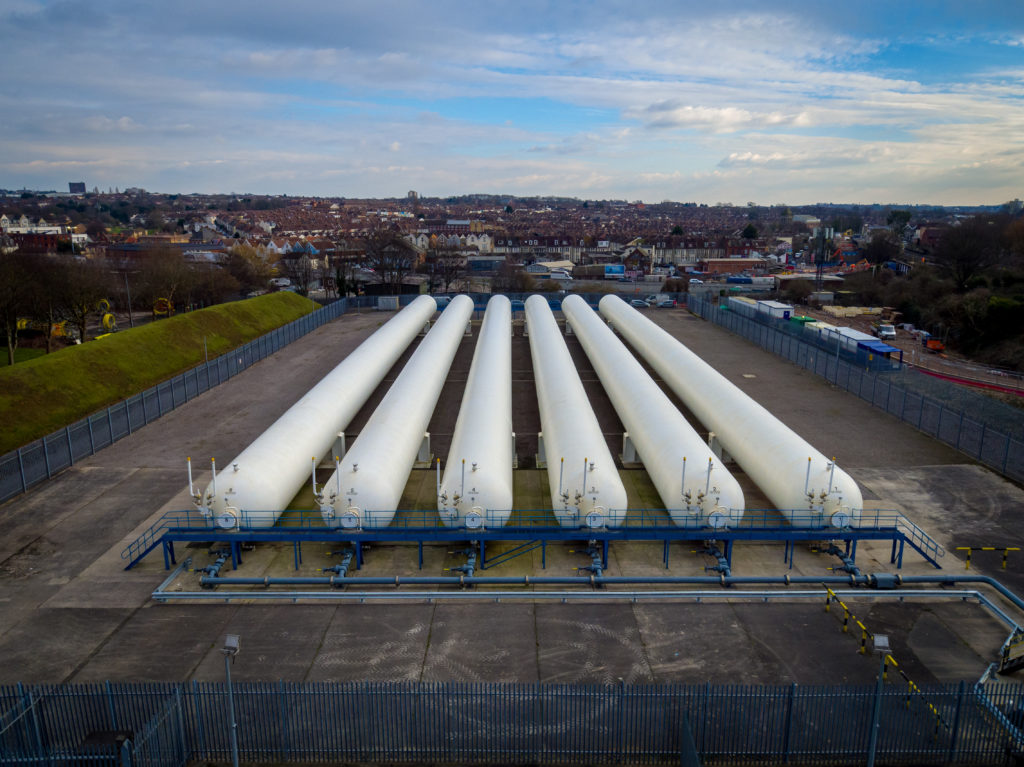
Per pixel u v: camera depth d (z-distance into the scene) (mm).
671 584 22062
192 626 20109
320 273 112312
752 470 26531
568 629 19875
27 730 14797
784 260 160875
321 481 29859
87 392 40219
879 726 15633
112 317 70250
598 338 47125
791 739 15633
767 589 21875
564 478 23391
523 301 80750
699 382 34906
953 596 21562
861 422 37750
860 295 91875
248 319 61969
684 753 14766
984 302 65625
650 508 26844
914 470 30969
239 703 16250
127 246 142625
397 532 22719
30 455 29453
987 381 52688
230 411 40000
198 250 143250
